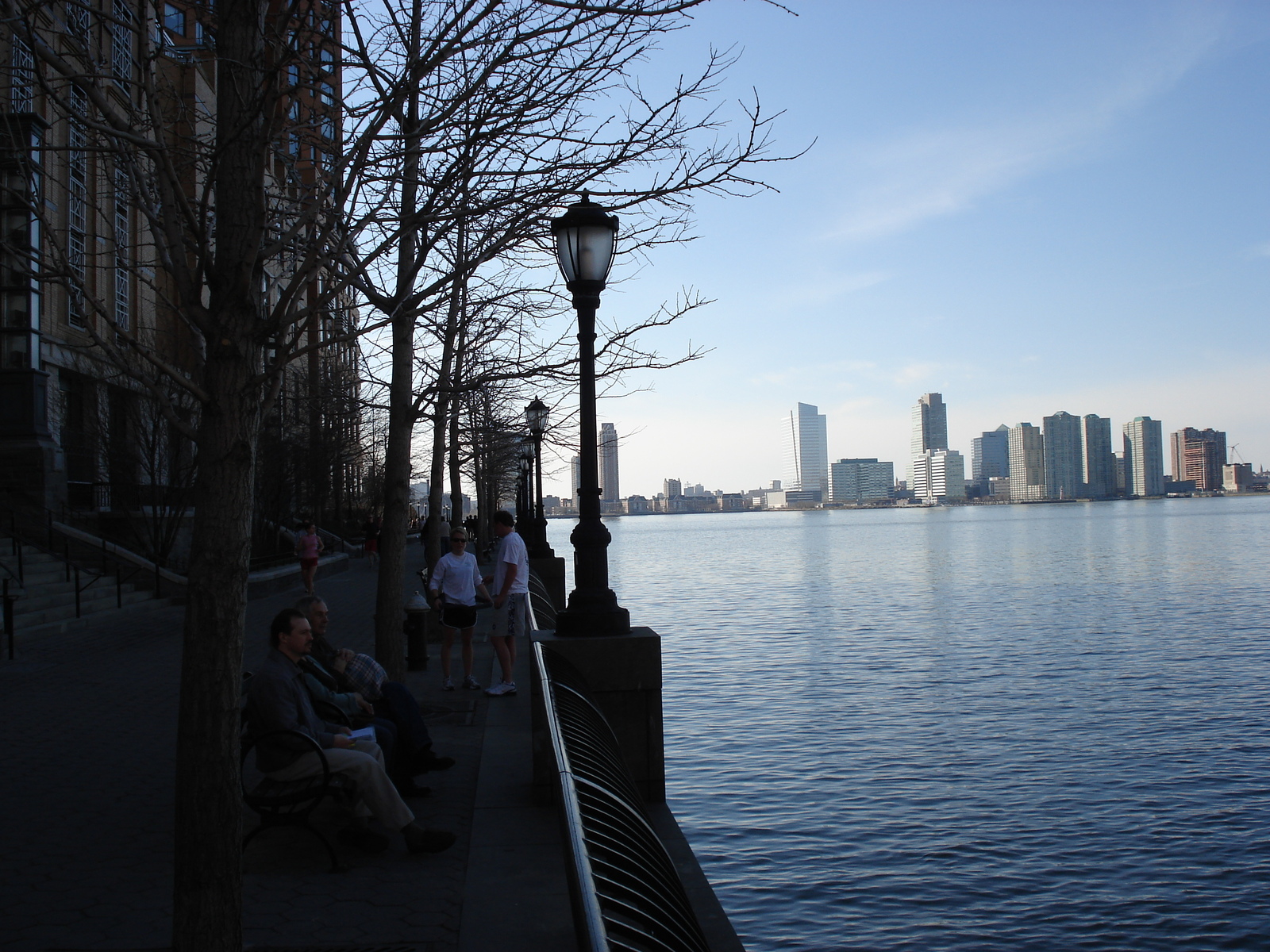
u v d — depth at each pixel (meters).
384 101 5.04
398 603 10.06
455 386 10.74
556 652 6.62
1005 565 69.31
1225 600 41.88
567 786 3.32
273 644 6.11
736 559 85.44
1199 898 10.37
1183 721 18.34
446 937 4.78
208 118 6.40
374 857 5.98
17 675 13.28
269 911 5.12
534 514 24.27
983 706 19.69
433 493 17.06
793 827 12.54
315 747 5.80
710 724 18.20
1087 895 10.45
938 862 11.40
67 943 4.66
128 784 7.73
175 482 25.23
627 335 8.87
